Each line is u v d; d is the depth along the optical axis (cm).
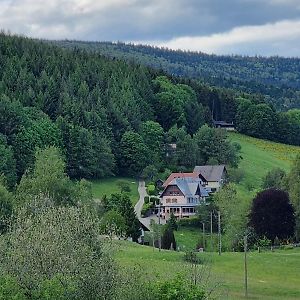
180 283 3928
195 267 4903
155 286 3884
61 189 10844
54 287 3681
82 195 11156
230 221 12112
